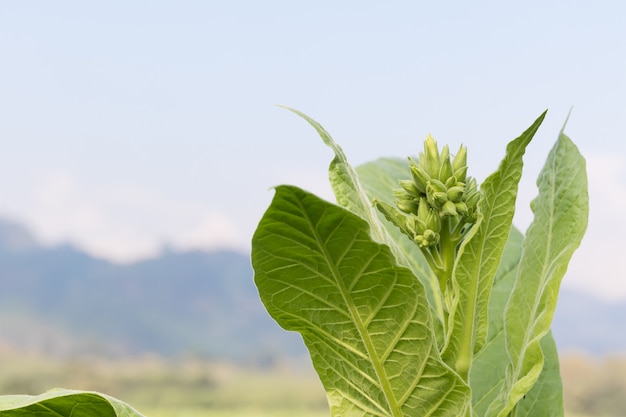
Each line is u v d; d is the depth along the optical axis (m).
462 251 1.37
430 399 1.34
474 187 1.41
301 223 1.25
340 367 1.36
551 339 1.61
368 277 1.29
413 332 1.32
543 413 1.57
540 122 1.34
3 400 1.37
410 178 1.82
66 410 1.38
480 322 1.40
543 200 1.54
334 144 1.36
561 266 1.45
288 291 1.31
